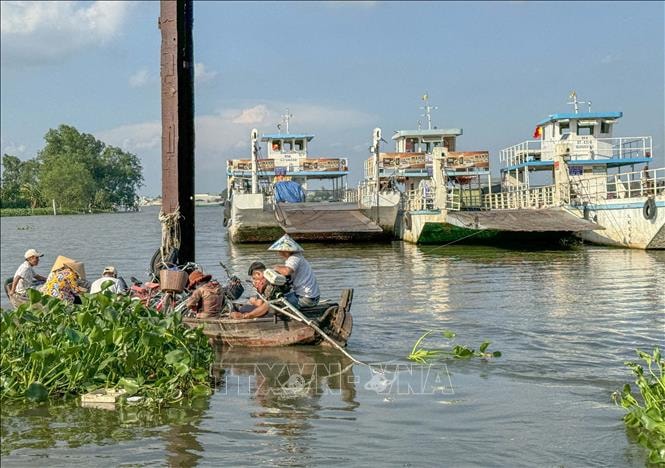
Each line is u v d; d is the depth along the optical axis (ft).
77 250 119.85
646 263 74.79
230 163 138.82
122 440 22.90
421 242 110.11
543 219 97.71
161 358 28.73
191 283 39.75
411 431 23.71
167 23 45.55
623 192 98.78
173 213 45.50
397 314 46.11
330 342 34.53
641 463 20.71
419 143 144.87
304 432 23.71
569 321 42.32
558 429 23.58
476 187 141.28
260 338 36.06
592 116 123.34
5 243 149.38
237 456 21.65
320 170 144.05
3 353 27.32
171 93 45.47
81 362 27.53
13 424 24.27
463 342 37.09
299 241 118.83
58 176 459.73
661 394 24.23
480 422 24.49
